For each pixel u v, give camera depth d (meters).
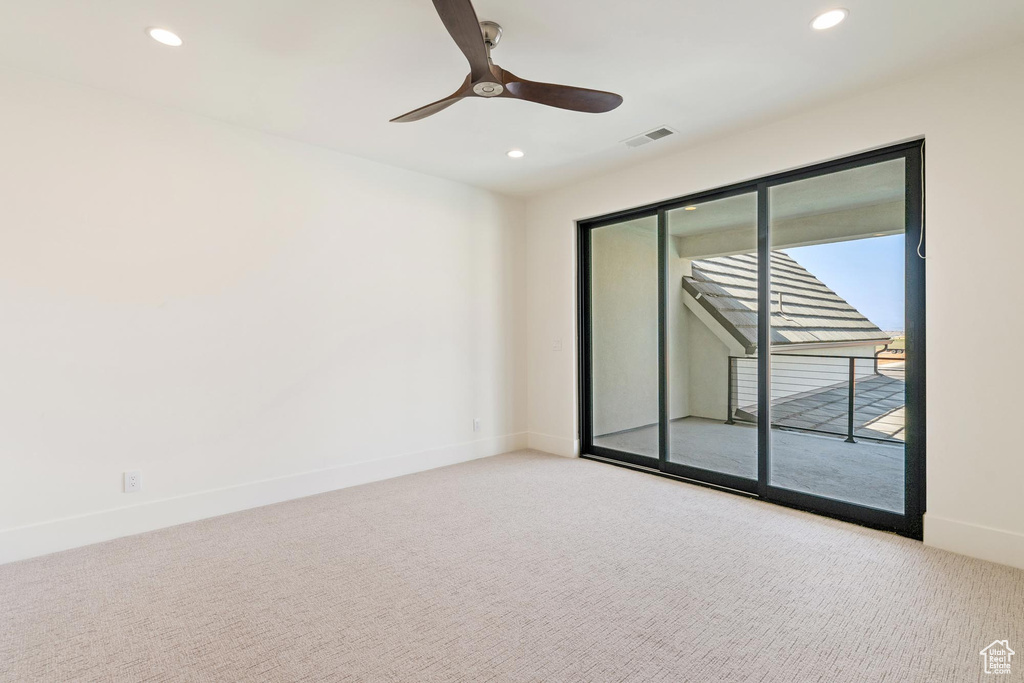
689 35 2.14
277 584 2.13
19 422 2.38
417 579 2.17
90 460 2.56
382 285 3.73
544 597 2.01
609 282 4.22
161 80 2.50
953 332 2.39
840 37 2.15
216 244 2.97
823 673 1.54
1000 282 2.26
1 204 2.33
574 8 1.95
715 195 3.43
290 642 1.72
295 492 3.27
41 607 1.94
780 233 3.19
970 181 2.33
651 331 3.89
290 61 2.32
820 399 3.18
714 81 2.55
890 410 2.89
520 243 4.70
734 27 2.09
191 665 1.60
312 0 1.87
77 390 2.52
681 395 3.77
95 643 1.72
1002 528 2.26
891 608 1.91
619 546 2.49
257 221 3.13
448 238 4.15
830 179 2.96
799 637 1.73
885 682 1.50
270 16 1.97
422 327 3.96
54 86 2.46
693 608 1.92
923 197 2.55
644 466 3.94
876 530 2.69
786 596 2.00
